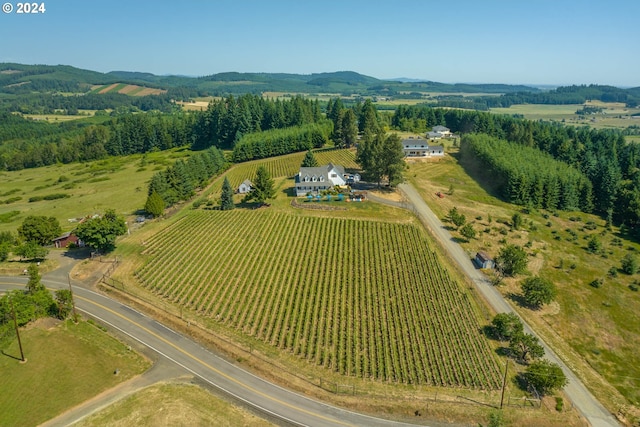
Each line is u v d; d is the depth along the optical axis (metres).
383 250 86.94
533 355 58.28
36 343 56.34
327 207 107.38
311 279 76.31
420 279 77.12
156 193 107.44
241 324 63.81
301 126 195.38
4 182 165.38
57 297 62.16
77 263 81.38
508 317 63.00
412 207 109.56
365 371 55.59
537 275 84.25
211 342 59.66
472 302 72.00
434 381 54.69
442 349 60.16
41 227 87.19
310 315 66.38
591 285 82.06
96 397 49.00
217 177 152.00
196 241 90.50
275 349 59.03
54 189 148.50
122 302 68.44
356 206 108.06
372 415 49.50
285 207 109.06
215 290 72.19
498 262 83.81
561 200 123.19
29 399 47.84
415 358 58.16
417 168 149.75
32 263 79.94
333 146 184.75
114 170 174.12
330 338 61.69
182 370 54.28
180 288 72.44
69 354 54.97
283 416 48.34
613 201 121.31
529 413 51.22
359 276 77.62
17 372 51.34
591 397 55.31
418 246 88.81
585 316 72.75
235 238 91.81
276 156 176.38
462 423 49.19
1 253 80.50
